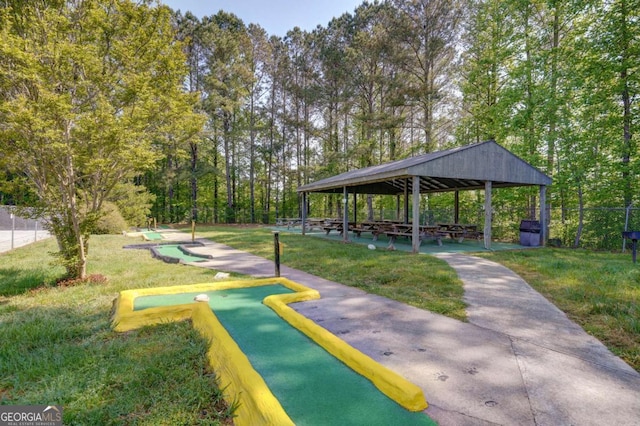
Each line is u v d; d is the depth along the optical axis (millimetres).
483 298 4602
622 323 3510
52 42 4895
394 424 1873
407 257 8086
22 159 5156
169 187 25781
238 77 23891
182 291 4859
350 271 6508
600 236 11664
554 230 13297
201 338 3094
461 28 17578
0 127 4766
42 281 5789
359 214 28047
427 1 17688
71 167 5477
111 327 3461
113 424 1941
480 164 10188
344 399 2111
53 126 4957
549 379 2443
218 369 2506
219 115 25344
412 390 2066
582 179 12141
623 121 11250
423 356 2809
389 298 4648
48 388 2287
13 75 4809
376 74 20344
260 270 6902
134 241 13234
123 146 5434
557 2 12500
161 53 5980
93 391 2252
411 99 18562
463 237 12156
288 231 18438
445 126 20312
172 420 1977
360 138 26641
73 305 4395
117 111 5664
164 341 3076
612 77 11180
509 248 10477
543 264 6977
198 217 27266
